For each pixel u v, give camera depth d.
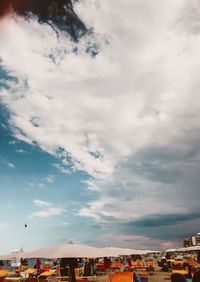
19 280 9.59
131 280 8.02
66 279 10.48
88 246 7.06
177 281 4.08
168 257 19.53
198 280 4.36
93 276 16.14
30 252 6.62
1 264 12.45
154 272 17.62
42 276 11.38
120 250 9.45
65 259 7.51
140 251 10.02
